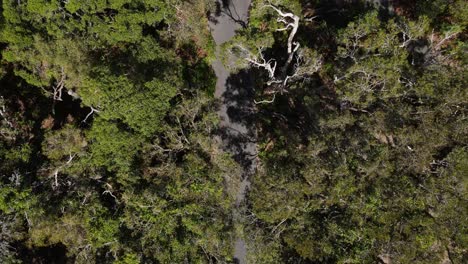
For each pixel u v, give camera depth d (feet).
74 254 119.34
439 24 139.13
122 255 106.63
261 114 140.77
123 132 107.04
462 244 106.01
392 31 118.01
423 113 110.22
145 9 117.29
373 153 105.29
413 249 102.78
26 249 119.55
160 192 105.50
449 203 105.09
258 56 129.08
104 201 117.19
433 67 118.01
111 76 105.09
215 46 142.20
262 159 131.75
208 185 106.01
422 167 107.24
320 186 104.06
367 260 104.01
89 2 110.22
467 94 107.76
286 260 112.27
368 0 147.74
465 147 107.34
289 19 135.64
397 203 103.60
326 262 107.04
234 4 145.59
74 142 112.68
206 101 118.21
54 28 109.70
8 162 110.22
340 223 105.60
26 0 108.99
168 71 115.65
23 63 116.57
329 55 140.87
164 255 102.47
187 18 121.80
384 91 112.47
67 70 111.96
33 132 125.59
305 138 127.34
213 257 110.63
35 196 106.83
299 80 132.87
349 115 110.83
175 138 111.65
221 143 137.69
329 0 148.56
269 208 105.91
